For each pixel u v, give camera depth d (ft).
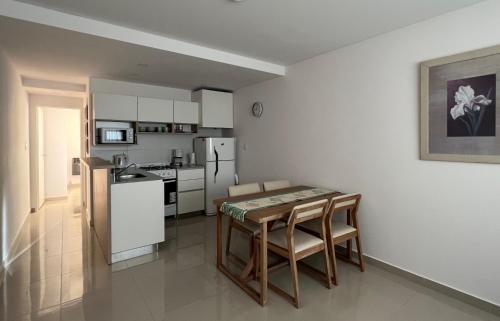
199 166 15.98
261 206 8.35
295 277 7.29
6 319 6.65
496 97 6.73
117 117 13.56
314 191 10.52
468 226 7.38
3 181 9.56
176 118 15.42
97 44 9.00
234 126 16.93
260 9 7.52
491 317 6.83
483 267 7.14
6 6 7.00
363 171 9.78
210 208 15.99
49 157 20.22
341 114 10.46
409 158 8.50
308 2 7.13
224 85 15.39
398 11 7.55
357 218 9.85
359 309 7.16
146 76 13.35
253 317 6.84
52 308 7.11
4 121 9.82
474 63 7.04
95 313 6.93
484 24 6.92
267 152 14.28
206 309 7.16
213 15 7.89
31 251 10.78
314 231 9.06
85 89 15.35
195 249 11.12
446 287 7.82
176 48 9.78
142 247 10.50
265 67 12.23
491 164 6.95
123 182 9.95
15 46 9.23
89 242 11.73
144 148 15.89
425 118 7.98
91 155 14.19
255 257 8.61
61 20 7.71
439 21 7.72
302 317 6.84
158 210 10.75
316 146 11.52
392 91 8.84
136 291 7.97
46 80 14.23
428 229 8.18
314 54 11.21
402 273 8.81
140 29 8.88
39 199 17.40
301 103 12.19
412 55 8.32
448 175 7.70
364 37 9.39
